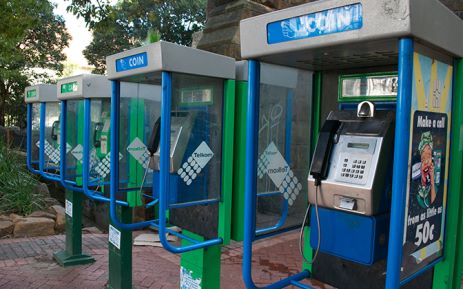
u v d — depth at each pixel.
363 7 1.53
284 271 4.32
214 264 2.75
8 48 6.96
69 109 4.66
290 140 2.64
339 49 1.77
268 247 5.12
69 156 4.67
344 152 1.89
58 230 5.96
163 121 2.44
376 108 2.16
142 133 3.66
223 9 5.82
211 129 2.71
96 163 4.23
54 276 4.17
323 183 1.90
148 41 3.44
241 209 2.72
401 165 1.53
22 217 5.96
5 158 6.86
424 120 1.69
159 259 4.70
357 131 1.90
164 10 15.59
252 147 2.04
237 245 5.25
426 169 1.74
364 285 2.23
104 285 3.96
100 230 6.45
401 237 1.55
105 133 4.06
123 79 3.10
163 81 2.42
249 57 1.98
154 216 5.97
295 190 2.68
